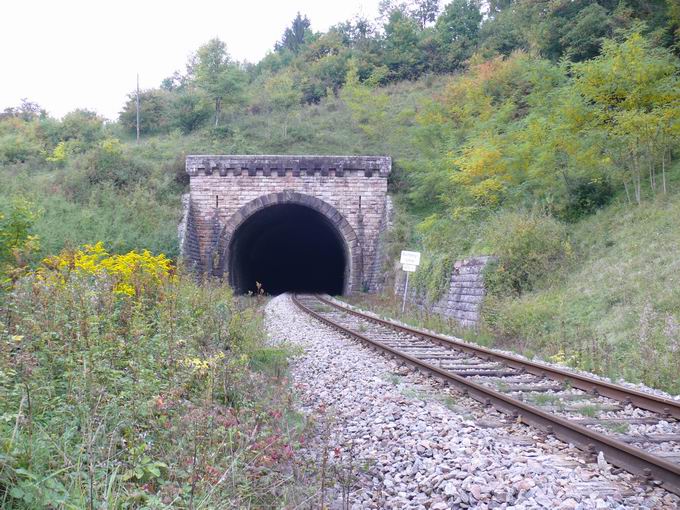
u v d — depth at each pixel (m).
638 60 18.17
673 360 9.98
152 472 4.04
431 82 54.91
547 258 17.61
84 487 3.83
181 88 68.50
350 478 4.89
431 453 5.69
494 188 23.64
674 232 15.06
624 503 4.50
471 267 19.75
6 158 36.50
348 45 75.75
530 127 22.03
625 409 7.61
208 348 7.79
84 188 30.92
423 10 82.25
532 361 11.07
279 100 51.56
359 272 32.00
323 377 9.85
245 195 31.86
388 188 33.50
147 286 9.33
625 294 13.77
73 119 45.09
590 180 19.89
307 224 40.97
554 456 5.57
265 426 5.55
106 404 4.89
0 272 10.70
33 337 5.86
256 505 4.38
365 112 41.94
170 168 33.75
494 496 4.63
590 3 32.97
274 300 30.52
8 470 3.52
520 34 46.44
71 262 9.48
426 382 9.32
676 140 17.92
